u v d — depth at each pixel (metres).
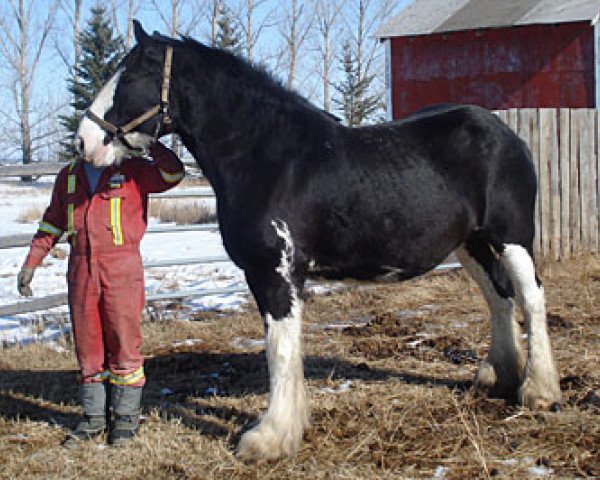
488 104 18.38
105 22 36.06
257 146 4.25
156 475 4.04
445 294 8.41
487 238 4.76
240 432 4.41
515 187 4.69
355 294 8.48
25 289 4.54
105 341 4.53
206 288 9.34
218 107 4.28
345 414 4.70
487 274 5.04
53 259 11.75
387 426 4.48
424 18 19.61
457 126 4.69
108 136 4.15
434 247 4.57
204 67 4.30
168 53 4.25
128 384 4.46
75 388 5.59
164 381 5.68
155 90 4.23
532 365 4.75
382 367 5.79
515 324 5.06
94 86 35.31
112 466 4.15
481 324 6.96
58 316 7.95
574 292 8.20
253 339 6.97
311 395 5.10
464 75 18.62
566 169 9.88
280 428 4.17
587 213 10.15
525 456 4.06
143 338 6.92
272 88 4.38
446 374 5.57
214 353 6.43
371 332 6.86
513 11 18.17
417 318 7.32
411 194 4.42
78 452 4.37
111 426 4.61
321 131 4.40
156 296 7.82
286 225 4.15
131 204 4.38
